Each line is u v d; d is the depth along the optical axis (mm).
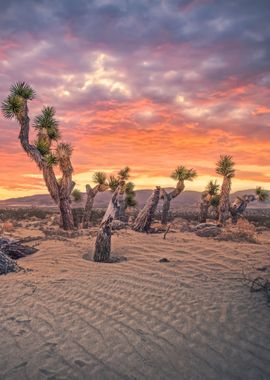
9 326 5508
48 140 19828
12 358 4539
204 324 5555
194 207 73188
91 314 5996
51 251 12203
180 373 4246
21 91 18781
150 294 6996
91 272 8984
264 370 4320
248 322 5609
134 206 26969
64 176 19203
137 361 4488
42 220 28359
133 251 12031
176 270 9125
